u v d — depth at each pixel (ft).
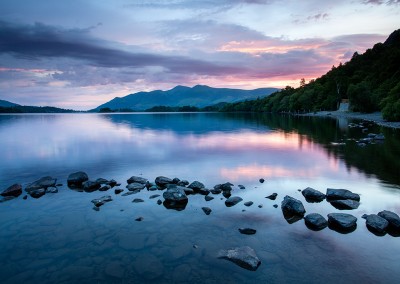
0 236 39.09
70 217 45.73
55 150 118.62
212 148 120.06
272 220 43.98
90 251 35.14
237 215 46.06
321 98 514.68
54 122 363.97
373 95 332.19
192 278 29.68
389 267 31.55
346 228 40.34
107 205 51.01
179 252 34.73
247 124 277.85
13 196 56.13
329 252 34.63
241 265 31.81
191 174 74.23
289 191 58.65
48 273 30.71
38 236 39.09
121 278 29.78
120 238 38.47
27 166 86.89
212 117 495.82
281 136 161.68
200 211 47.91
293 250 35.06
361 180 65.62
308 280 29.27
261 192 58.08
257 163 86.99
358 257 33.53
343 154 98.27
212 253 34.42
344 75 573.33
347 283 28.86
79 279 29.68
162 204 51.26
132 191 58.75
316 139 142.92
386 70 456.45
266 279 29.45
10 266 32.04
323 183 64.03
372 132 164.76
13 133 198.70
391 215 42.32
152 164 87.86
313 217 42.37
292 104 524.93
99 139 158.92
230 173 74.79
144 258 33.47
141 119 459.32
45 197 55.77
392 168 76.79
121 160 95.25
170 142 142.61
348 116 328.29
